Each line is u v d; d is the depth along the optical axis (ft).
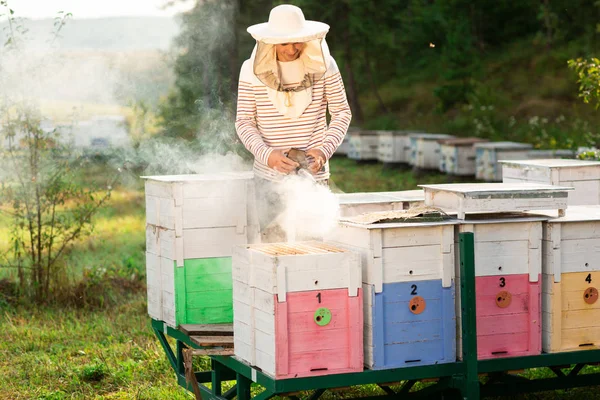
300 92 14.51
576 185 18.17
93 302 27.04
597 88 23.25
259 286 12.39
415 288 12.75
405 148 60.54
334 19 85.51
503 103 73.20
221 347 14.24
